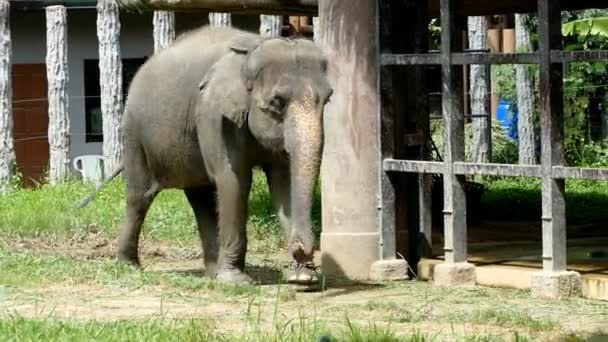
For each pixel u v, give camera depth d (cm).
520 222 2162
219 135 1510
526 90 2720
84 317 1295
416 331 1218
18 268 1547
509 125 3078
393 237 1609
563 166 1416
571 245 1803
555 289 1417
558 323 1258
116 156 2562
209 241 1648
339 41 1612
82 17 3195
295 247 1430
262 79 1430
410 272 1631
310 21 2645
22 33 3186
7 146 2533
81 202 2048
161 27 2555
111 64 2564
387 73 1602
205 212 1669
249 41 1510
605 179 1365
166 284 1505
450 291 1486
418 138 1645
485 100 2711
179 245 1969
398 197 1633
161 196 2298
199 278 1545
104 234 2028
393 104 1611
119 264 1608
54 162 2570
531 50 2794
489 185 2630
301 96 1409
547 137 1425
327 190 1628
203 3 1764
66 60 2578
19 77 3188
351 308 1363
